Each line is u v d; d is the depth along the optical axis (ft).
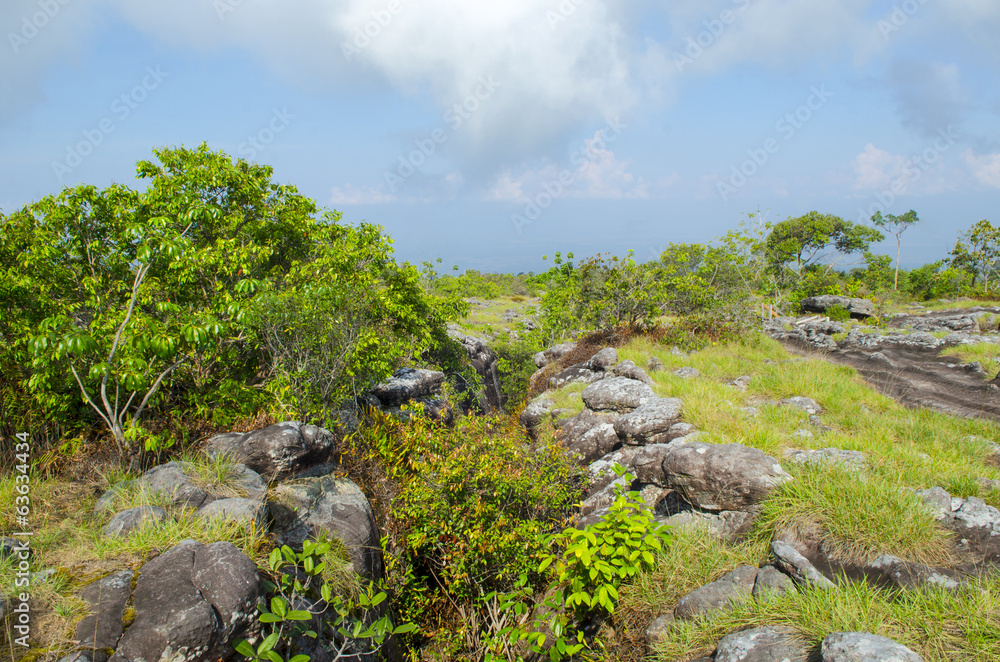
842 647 9.55
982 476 17.46
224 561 12.11
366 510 20.31
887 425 24.84
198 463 18.45
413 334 46.39
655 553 15.79
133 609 11.11
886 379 43.57
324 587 12.60
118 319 19.81
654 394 30.14
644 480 21.34
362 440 26.35
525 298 152.97
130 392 21.45
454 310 58.95
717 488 17.44
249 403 24.03
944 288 134.21
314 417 25.35
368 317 31.04
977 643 9.93
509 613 18.83
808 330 84.48
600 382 32.81
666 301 52.75
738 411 26.14
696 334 49.06
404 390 40.24
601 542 15.37
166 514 15.03
